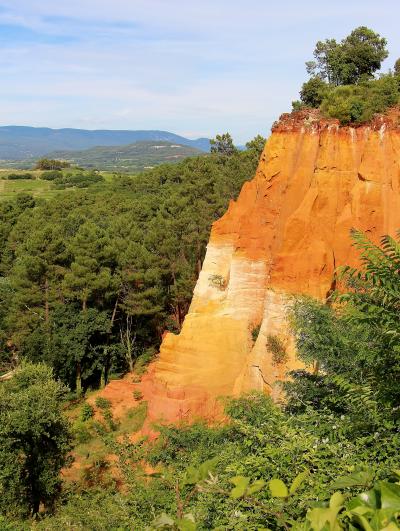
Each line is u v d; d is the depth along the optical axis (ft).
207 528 23.22
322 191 76.07
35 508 86.22
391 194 73.61
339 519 10.70
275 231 85.81
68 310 145.18
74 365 142.61
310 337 42.19
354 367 36.40
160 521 13.24
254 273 88.84
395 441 23.62
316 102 95.30
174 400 88.79
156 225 163.53
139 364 152.56
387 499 10.14
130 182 333.83
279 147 84.48
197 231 159.84
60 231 176.96
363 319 25.17
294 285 73.97
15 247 213.66
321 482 21.59
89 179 545.03
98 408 124.77
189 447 62.28
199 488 16.74
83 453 101.09
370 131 75.72
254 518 20.34
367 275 26.91
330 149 77.25
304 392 43.88
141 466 63.41
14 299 145.48
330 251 73.72
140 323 159.12
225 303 91.61
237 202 104.83
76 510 64.90
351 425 27.55
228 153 242.99
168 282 160.97
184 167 279.28
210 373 89.25
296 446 24.52
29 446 83.71
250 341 88.58
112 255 149.89
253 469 25.07
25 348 143.95
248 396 63.62
